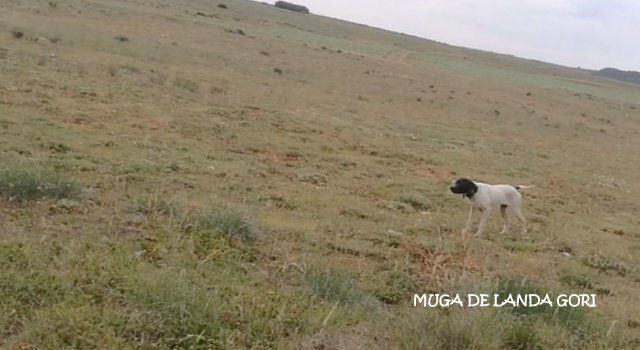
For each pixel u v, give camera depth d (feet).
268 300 20.01
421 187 46.55
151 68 75.20
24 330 16.07
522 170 62.90
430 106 97.45
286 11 316.60
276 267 24.43
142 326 16.93
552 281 29.48
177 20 127.85
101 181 32.40
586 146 90.84
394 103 92.38
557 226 42.37
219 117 57.77
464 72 165.89
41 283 18.16
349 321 19.75
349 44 177.78
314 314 19.54
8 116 43.24
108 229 24.73
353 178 46.32
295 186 40.47
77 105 50.65
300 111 69.46
